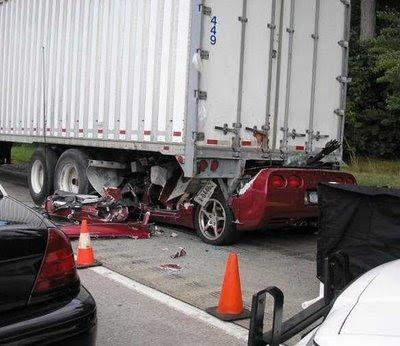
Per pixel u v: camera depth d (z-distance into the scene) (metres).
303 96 8.34
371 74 16.06
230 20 7.42
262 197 7.18
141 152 9.05
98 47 9.13
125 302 5.37
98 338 4.48
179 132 7.41
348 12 8.88
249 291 5.82
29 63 11.40
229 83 7.45
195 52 7.13
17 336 2.80
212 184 7.72
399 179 13.23
